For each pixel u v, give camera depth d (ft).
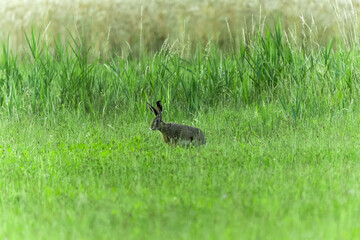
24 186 62.69
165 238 45.65
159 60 121.60
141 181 64.44
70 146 84.69
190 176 66.13
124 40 172.04
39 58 118.32
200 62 116.16
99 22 177.17
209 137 91.30
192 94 110.42
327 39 156.35
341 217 49.16
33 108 110.42
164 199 55.93
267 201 54.39
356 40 122.11
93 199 57.26
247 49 128.26
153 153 79.77
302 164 72.84
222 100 113.50
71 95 112.68
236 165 71.61
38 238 46.26
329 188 59.47
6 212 54.19
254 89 114.93
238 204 54.13
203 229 46.83
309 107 102.68
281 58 117.29
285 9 172.96
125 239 45.85
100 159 75.05
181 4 181.98
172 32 172.45
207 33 167.63
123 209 53.42
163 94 114.42
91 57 144.66
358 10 168.76
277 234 45.80
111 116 108.27
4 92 111.75
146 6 183.42
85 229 47.67
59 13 182.09
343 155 75.92
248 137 92.17
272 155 76.89
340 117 99.55
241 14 173.88
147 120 103.91
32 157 78.79
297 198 55.72
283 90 108.99
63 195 58.90
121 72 115.44
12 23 178.50
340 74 109.09
